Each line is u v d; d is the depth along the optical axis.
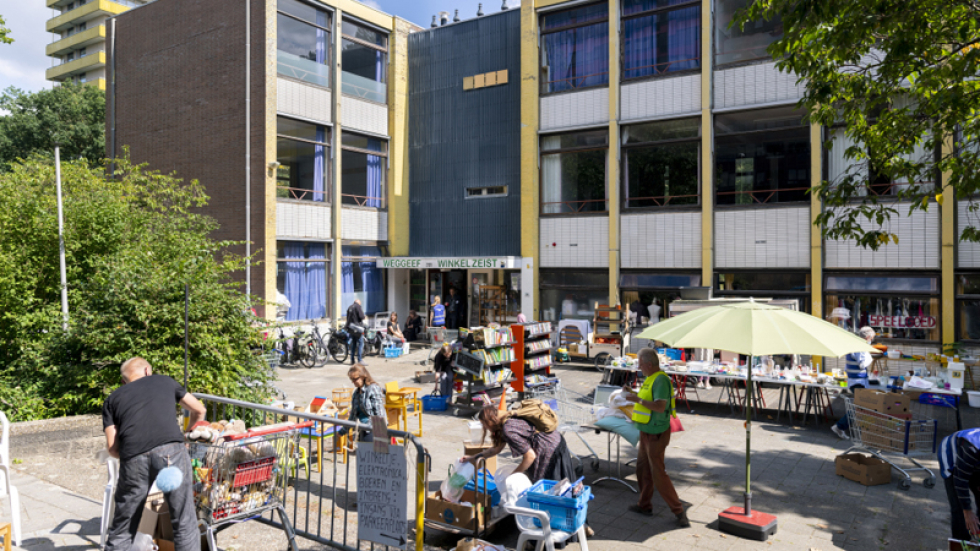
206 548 5.05
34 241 11.27
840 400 12.70
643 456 6.60
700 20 16.84
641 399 6.33
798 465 8.37
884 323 14.44
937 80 7.83
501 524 6.18
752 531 5.92
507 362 12.03
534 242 19.08
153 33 21.25
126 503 4.49
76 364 9.61
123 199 13.69
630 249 17.73
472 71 20.88
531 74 19.05
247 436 5.04
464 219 21.06
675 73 17.06
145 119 21.52
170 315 9.25
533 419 5.73
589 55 18.48
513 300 20.56
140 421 4.52
